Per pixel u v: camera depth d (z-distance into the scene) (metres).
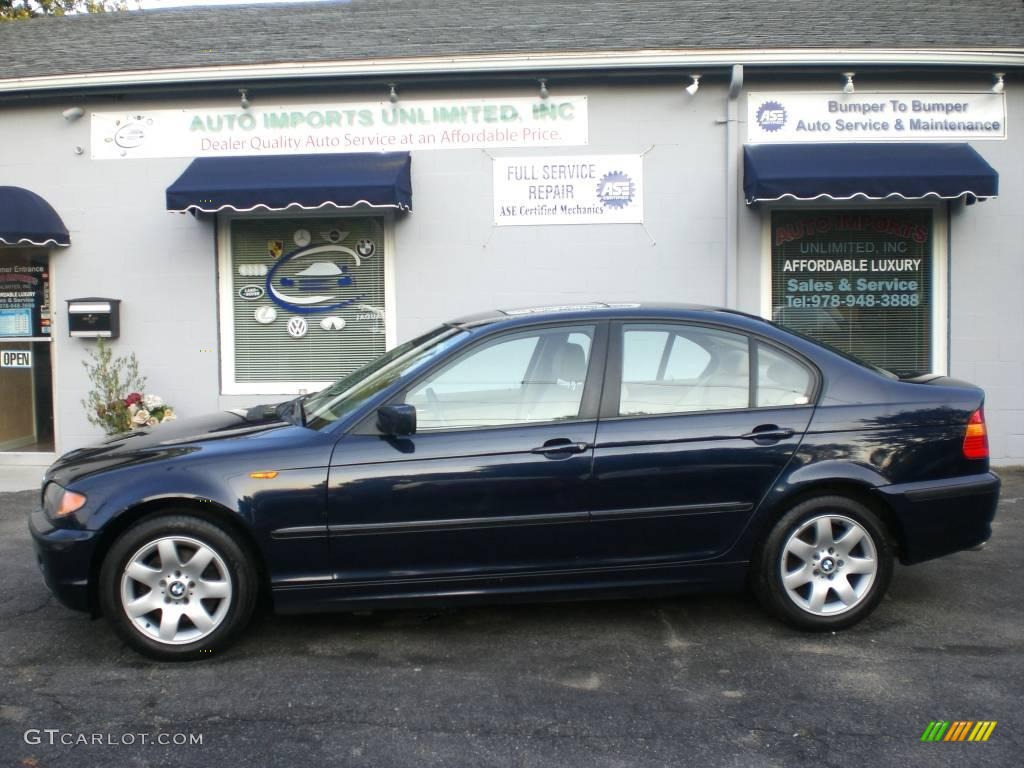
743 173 8.04
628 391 4.31
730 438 4.24
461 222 8.33
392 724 3.47
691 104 8.20
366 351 8.58
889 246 8.30
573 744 3.30
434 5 10.40
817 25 8.73
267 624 4.56
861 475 4.25
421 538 4.12
